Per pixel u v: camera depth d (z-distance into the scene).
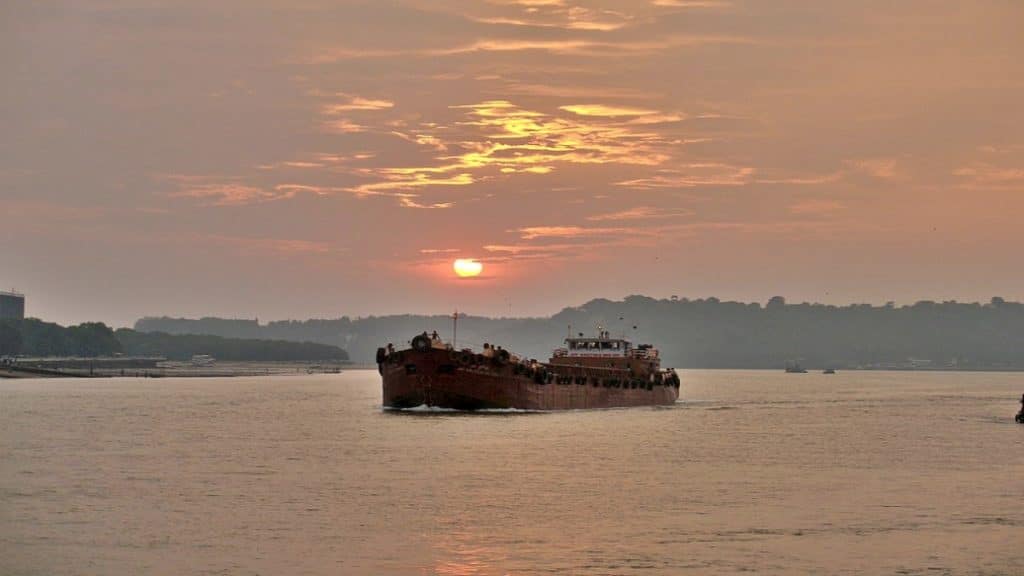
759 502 90.25
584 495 93.00
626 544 74.88
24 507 86.75
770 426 164.38
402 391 165.25
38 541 75.12
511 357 166.50
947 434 153.50
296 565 69.50
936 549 73.88
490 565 69.75
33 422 168.00
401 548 73.75
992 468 113.25
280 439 136.00
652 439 137.88
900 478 104.94
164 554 71.94
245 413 186.75
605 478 102.50
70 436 143.12
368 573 68.00
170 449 126.00
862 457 122.12
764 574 67.94
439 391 162.88
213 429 152.62
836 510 86.81
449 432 140.62
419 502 89.12
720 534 77.88
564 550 73.31
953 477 105.94
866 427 165.00
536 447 125.38
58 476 103.38
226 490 94.75
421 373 162.62
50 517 82.81
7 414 186.62
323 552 72.62
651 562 70.38
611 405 194.62
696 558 71.38
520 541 75.69
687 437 142.12
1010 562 70.75
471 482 99.25
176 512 84.69
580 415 171.62
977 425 171.50
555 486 97.62
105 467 109.75
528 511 85.69
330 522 81.19
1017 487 99.31
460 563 70.19
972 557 71.88
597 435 139.88
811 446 133.62
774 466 112.81
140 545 74.19
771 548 74.00
